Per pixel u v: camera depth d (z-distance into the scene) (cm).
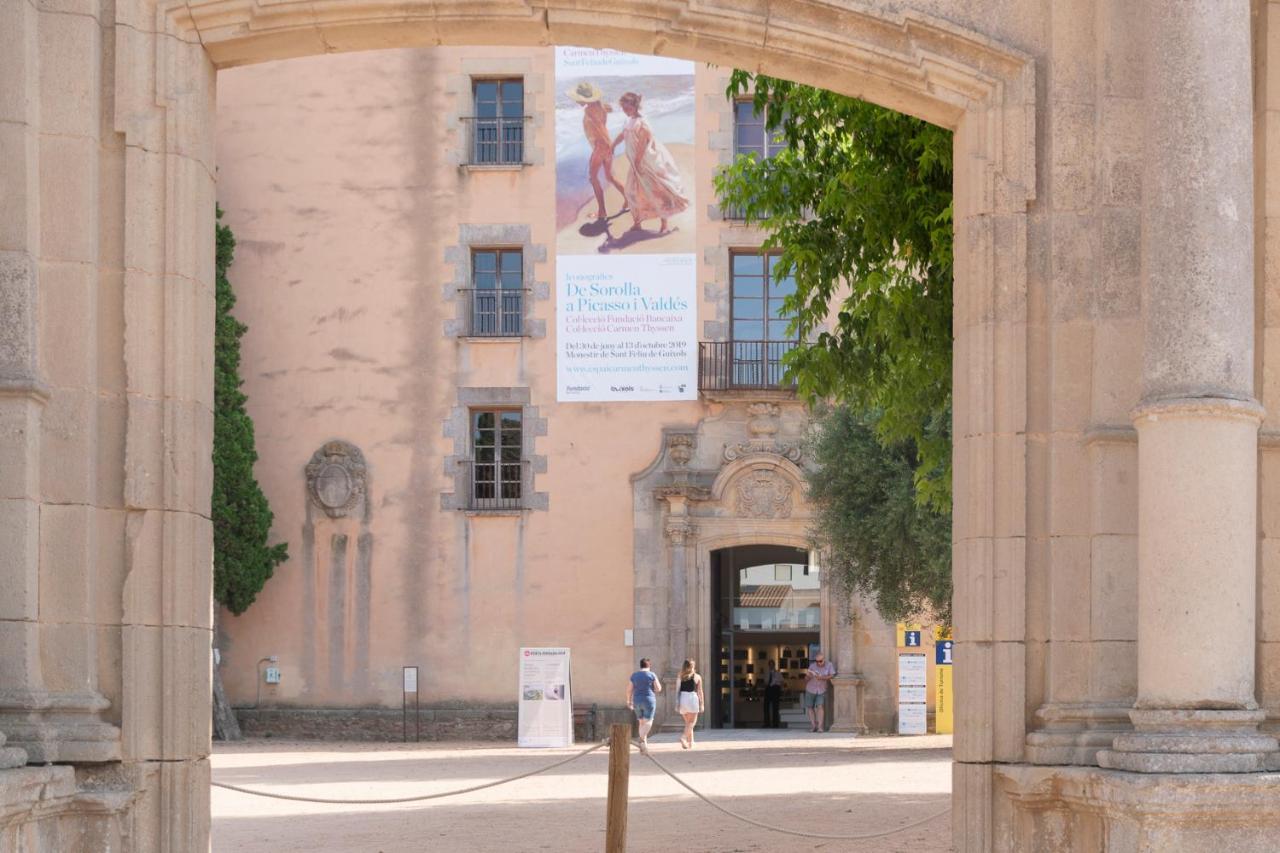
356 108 3441
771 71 1037
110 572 938
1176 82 932
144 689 929
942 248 1436
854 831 1426
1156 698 906
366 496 3375
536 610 3353
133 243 953
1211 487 902
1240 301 921
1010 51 998
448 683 3334
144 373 948
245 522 3294
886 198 1509
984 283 994
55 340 937
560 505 3375
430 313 3406
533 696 3014
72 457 931
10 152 929
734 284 3428
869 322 1584
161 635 937
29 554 908
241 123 3447
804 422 3375
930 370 1534
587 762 2544
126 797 906
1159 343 923
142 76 968
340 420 3391
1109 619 958
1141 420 922
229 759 2648
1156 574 911
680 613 3338
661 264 3394
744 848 1332
